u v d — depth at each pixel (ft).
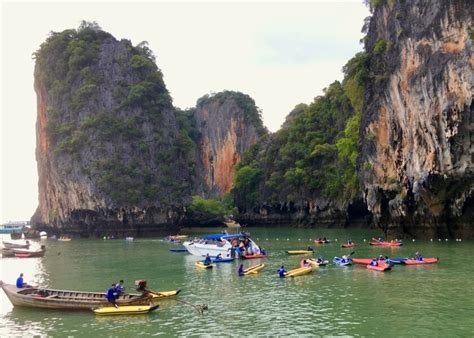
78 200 333.42
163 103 370.32
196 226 426.92
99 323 80.07
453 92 159.43
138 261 167.53
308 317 79.41
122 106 348.18
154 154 351.05
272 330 73.05
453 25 160.97
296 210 369.91
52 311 88.53
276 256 165.27
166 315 83.87
